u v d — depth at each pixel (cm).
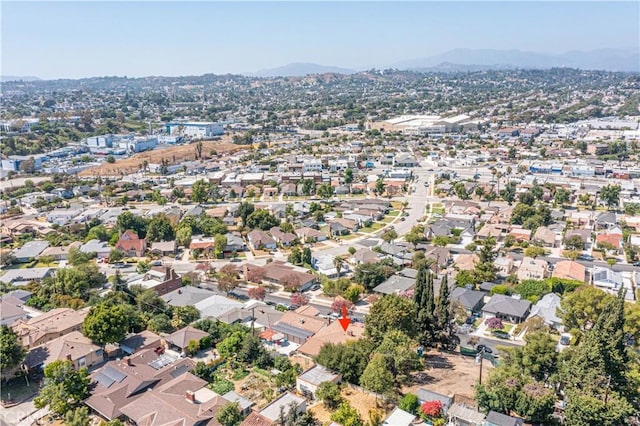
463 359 9506
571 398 7188
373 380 7619
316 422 7306
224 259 16250
